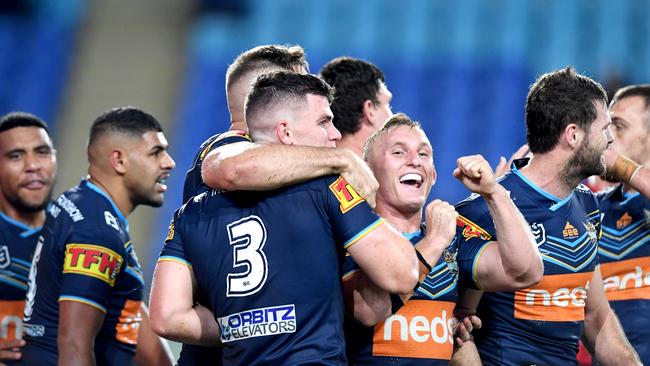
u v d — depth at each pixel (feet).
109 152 52.39
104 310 49.16
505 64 169.89
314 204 36.42
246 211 36.94
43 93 171.83
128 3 191.01
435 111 161.07
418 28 179.42
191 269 38.14
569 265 44.37
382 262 35.50
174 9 189.16
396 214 41.27
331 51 176.04
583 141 44.06
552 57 170.71
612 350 47.52
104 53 180.75
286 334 35.73
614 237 54.34
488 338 45.06
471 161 38.93
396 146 40.70
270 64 45.62
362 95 53.52
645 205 53.52
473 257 41.68
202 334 37.91
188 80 174.70
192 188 44.01
